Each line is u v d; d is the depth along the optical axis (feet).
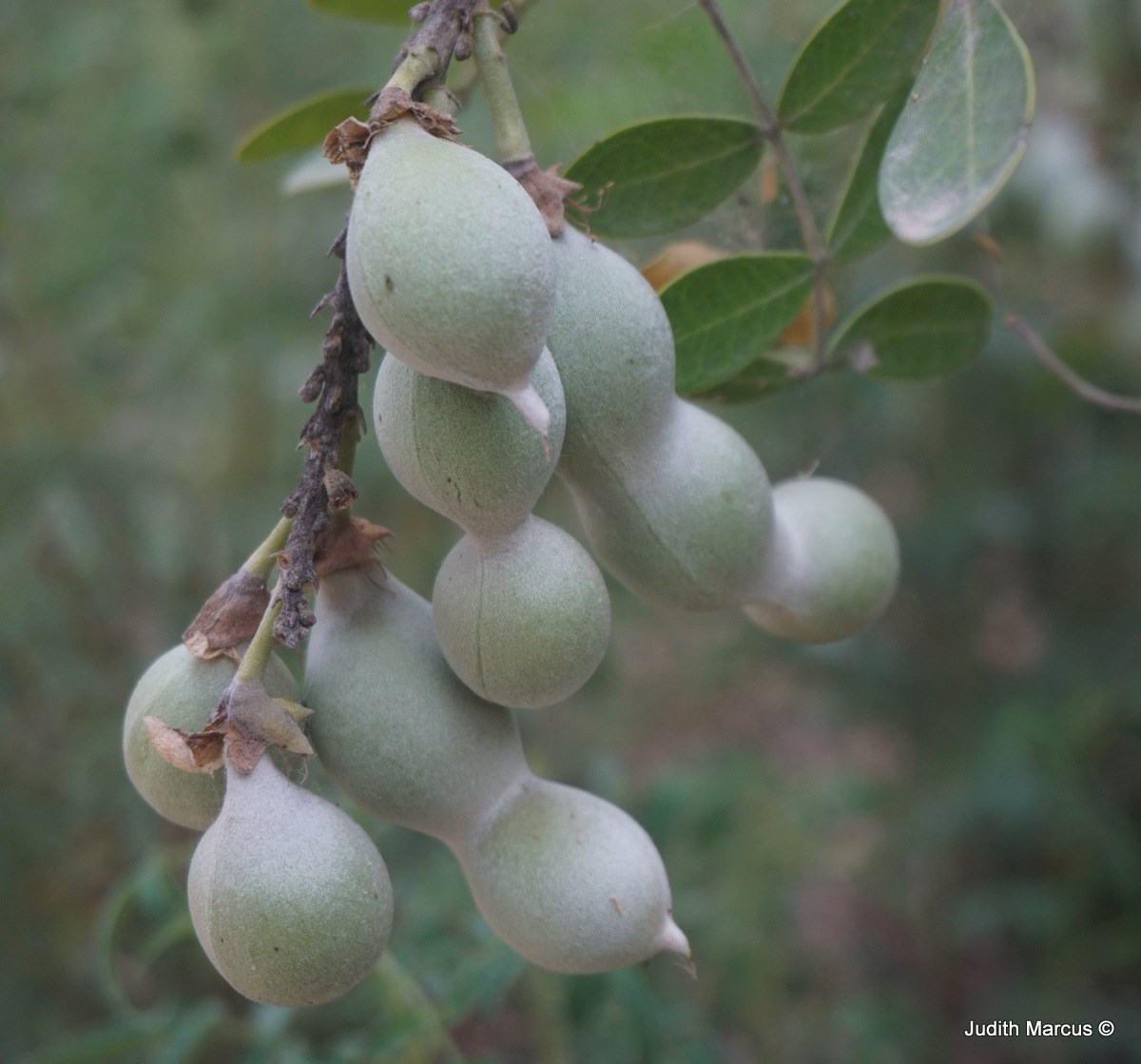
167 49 2.10
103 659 2.10
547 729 2.16
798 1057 2.08
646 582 0.86
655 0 1.04
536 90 1.22
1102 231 1.85
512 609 0.80
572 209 0.92
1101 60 1.73
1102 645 2.38
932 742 2.46
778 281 0.94
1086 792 2.32
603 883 0.82
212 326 2.10
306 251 2.20
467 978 1.18
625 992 1.22
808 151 1.01
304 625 0.79
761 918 1.99
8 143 1.94
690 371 0.94
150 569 2.07
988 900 2.23
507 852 0.83
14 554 1.89
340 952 0.77
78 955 2.04
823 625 0.92
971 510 2.29
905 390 2.21
